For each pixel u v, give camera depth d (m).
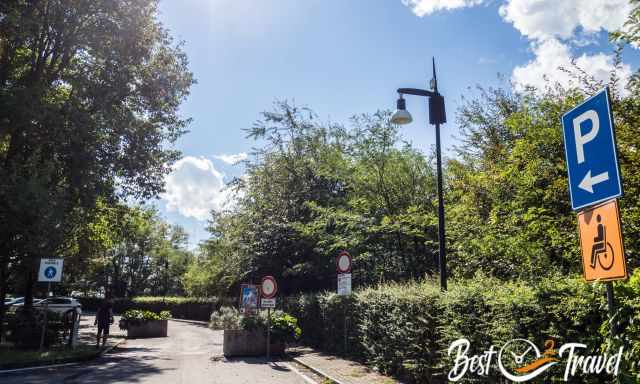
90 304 63.69
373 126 20.64
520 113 11.29
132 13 20.95
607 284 3.87
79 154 19.31
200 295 49.38
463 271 13.30
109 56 20.45
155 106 23.20
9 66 19.69
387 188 20.14
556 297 5.57
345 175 22.36
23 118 17.67
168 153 23.98
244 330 16.70
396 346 10.77
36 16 18.67
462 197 13.55
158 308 56.91
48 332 18.86
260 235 25.53
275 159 27.61
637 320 3.85
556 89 11.76
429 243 17.64
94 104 20.28
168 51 24.00
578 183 4.02
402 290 10.97
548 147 10.41
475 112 18.22
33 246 17.11
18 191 16.41
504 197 11.77
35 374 12.56
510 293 6.65
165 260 76.06
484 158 15.55
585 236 3.94
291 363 14.53
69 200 19.62
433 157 20.12
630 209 6.98
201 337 26.22
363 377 11.05
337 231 22.16
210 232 35.31
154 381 11.16
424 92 11.53
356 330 13.79
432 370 9.12
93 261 32.97
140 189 23.39
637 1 5.78
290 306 22.48
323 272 23.89
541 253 9.76
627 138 7.31
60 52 21.14
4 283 19.11
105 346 19.50
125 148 22.03
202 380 11.25
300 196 25.78
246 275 27.05
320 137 27.23
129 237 27.73
